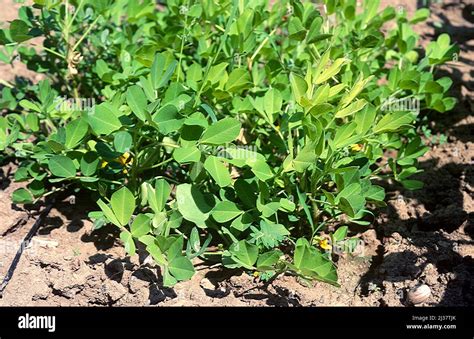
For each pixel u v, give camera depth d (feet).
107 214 3.48
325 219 3.86
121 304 3.57
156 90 3.63
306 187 3.68
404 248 3.71
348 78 3.86
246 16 3.88
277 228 3.52
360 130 3.53
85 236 3.80
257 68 4.11
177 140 3.68
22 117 4.05
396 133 3.85
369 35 3.90
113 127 3.51
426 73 4.12
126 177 3.85
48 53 4.11
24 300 3.57
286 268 3.53
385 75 4.55
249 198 3.59
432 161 4.19
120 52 4.16
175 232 3.73
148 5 4.24
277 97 3.68
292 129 3.78
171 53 3.84
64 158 3.56
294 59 4.16
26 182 4.03
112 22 4.40
